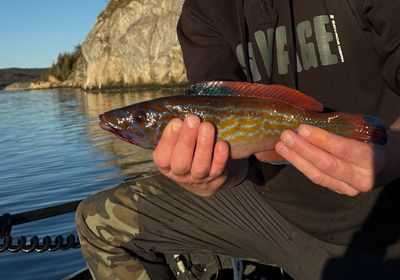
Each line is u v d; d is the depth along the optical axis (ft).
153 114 1.30
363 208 1.48
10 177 6.92
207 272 2.13
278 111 1.26
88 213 1.67
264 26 1.60
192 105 1.28
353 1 1.41
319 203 1.54
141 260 1.68
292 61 1.54
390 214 1.46
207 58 1.73
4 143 10.70
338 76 1.48
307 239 1.59
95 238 1.64
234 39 1.69
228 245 1.72
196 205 1.68
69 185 6.25
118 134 1.32
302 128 1.09
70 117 16.38
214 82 1.33
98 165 7.59
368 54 1.43
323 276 1.57
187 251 1.74
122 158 8.11
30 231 4.17
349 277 1.52
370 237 1.49
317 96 1.53
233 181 1.44
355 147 1.07
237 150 1.28
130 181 1.74
